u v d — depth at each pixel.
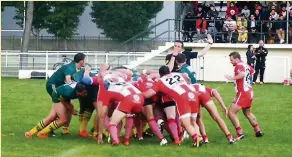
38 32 54.09
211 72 41.81
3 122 20.98
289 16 44.31
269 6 45.09
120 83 16.53
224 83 38.59
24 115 22.83
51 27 53.06
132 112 16.67
